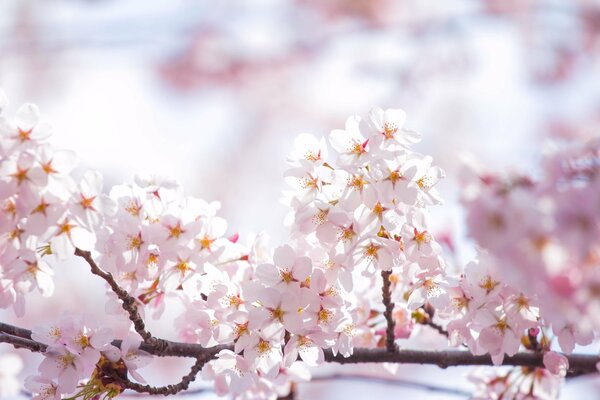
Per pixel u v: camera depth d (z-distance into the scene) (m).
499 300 1.01
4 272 1.00
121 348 1.01
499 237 0.88
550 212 0.87
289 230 1.03
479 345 1.02
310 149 1.02
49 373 1.00
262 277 1.00
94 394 1.01
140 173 1.04
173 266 1.02
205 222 1.03
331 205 1.00
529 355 1.07
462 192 0.89
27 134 0.97
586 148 0.89
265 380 1.09
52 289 1.01
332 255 1.00
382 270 1.01
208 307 1.02
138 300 1.03
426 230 1.02
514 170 0.89
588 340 1.00
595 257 0.89
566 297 0.89
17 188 0.97
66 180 0.98
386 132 1.00
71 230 0.99
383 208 1.00
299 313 0.99
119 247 1.00
